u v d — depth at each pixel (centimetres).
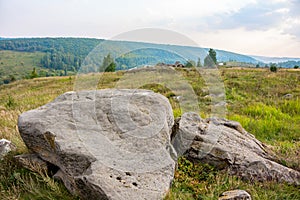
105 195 351
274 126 898
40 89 2664
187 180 478
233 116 981
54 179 461
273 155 607
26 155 510
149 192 370
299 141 776
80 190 381
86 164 411
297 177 509
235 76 2183
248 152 563
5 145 556
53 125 475
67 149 423
